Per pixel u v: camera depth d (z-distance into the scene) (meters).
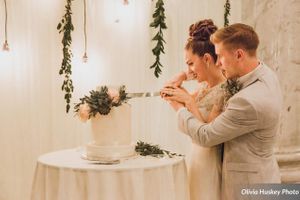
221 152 2.31
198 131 2.19
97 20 3.47
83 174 2.09
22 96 3.35
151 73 3.55
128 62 3.52
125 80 3.52
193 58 2.40
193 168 2.38
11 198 3.34
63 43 3.28
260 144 2.12
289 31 3.45
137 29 3.53
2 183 3.32
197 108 2.30
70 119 3.44
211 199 2.27
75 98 3.45
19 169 3.36
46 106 3.40
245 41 2.12
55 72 3.40
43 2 3.37
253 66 2.15
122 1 3.50
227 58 2.15
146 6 3.53
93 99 2.26
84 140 3.45
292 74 3.46
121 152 2.30
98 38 3.48
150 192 2.13
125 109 2.34
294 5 3.46
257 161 2.12
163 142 3.57
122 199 2.09
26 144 3.37
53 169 2.15
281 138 3.45
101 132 2.30
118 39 3.51
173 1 3.57
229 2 3.59
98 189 2.07
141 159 2.32
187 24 3.59
